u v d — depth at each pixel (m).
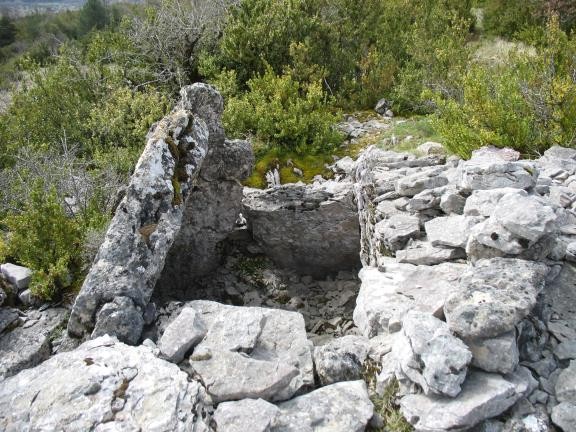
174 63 11.98
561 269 4.00
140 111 10.14
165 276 7.08
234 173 6.58
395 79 11.61
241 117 9.73
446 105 7.54
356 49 12.61
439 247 4.61
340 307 7.19
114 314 4.35
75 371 3.52
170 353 3.69
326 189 7.38
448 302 3.38
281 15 11.54
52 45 23.39
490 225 3.93
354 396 3.32
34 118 10.32
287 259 7.77
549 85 6.34
